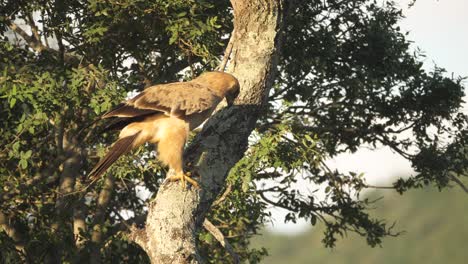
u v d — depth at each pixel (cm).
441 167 3450
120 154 1562
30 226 3123
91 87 2723
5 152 2798
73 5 2738
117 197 3459
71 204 3023
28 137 3036
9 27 3036
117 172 2630
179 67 2898
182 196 1375
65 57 3080
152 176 2902
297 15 3091
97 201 3153
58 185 3222
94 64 2784
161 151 1558
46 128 2884
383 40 3284
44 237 2889
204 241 3114
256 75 1486
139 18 2570
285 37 3061
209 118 1477
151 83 2847
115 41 2705
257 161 2498
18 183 2862
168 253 1334
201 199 1389
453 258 8062
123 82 2786
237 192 2577
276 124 2958
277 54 1506
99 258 3038
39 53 2986
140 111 1565
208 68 2677
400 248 8288
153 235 1348
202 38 2527
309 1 3153
